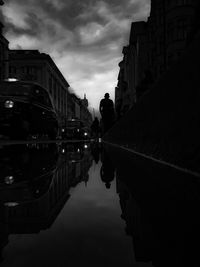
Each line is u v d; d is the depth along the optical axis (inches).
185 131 99.8
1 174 110.5
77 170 128.0
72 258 31.3
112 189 79.7
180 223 45.4
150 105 164.2
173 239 37.9
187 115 97.1
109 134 565.9
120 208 56.9
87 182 92.2
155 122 151.3
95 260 30.9
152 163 147.1
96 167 141.4
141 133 198.4
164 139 131.0
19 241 37.0
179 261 30.5
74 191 76.4
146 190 77.2
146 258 31.1
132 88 1552.7
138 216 50.4
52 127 470.6
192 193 71.1
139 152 199.9
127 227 43.4
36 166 140.9
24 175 107.8
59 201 63.2
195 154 89.6
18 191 75.5
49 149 310.0
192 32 133.5
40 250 33.9
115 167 139.9
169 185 84.0
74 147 395.9
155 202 62.3
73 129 1028.5
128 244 36.0
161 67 1048.2
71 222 46.2
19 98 341.1
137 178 100.7
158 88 141.9
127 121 283.3
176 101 110.0
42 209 55.4
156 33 1080.2
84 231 41.6
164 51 1037.8
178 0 962.7
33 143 393.7
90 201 63.8
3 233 40.1
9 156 201.0
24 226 43.9
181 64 101.6
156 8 1073.5
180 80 103.6
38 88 404.2
